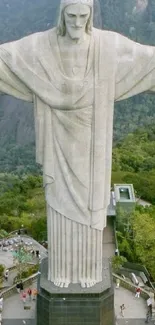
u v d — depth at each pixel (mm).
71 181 32750
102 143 31969
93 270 35094
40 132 32188
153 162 127562
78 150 31953
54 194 33281
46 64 30453
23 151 196500
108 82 30781
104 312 35188
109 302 35375
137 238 68875
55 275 35219
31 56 30469
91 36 30172
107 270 37219
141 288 49000
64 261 34625
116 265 58000
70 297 34562
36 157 33188
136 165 127000
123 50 30516
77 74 30484
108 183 33250
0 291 49156
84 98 30781
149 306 45250
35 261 62344
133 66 30688
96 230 33906
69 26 29281
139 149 143875
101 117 31406
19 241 68062
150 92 32031
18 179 126688
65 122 31391
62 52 30188
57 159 32438
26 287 47188
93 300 34594
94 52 30281
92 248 34375
